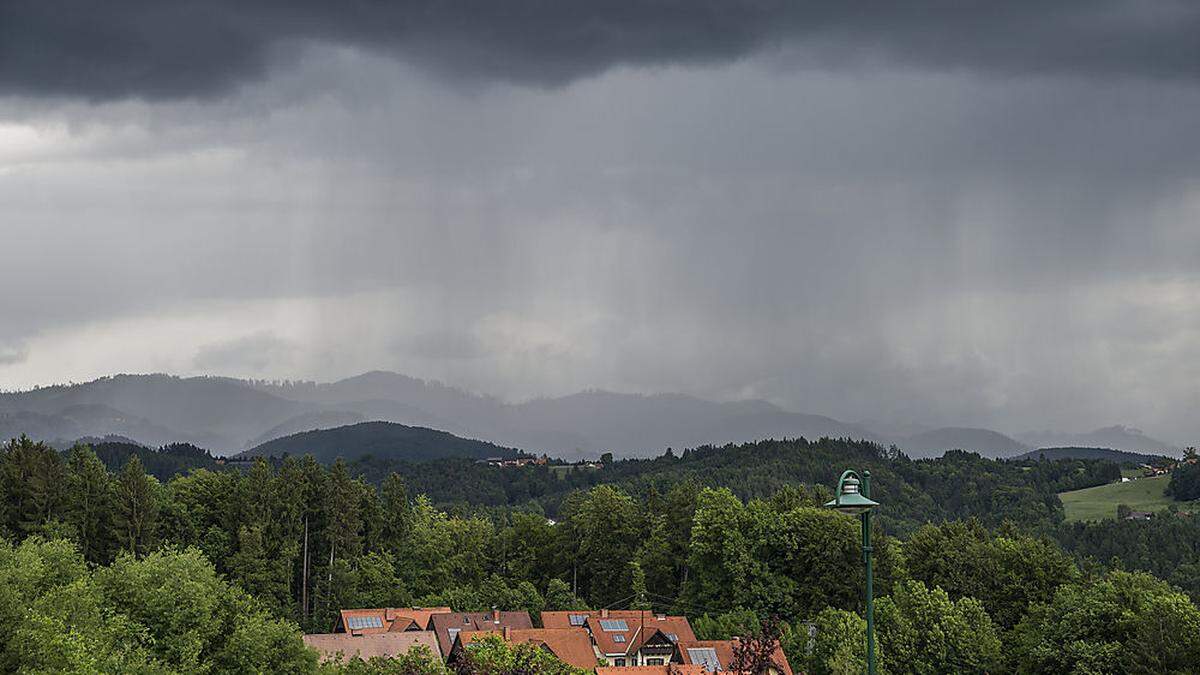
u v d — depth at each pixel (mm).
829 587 132875
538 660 61875
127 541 137125
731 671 33906
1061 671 97750
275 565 146125
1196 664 89250
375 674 77375
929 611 111625
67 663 55000
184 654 69750
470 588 155875
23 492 135875
